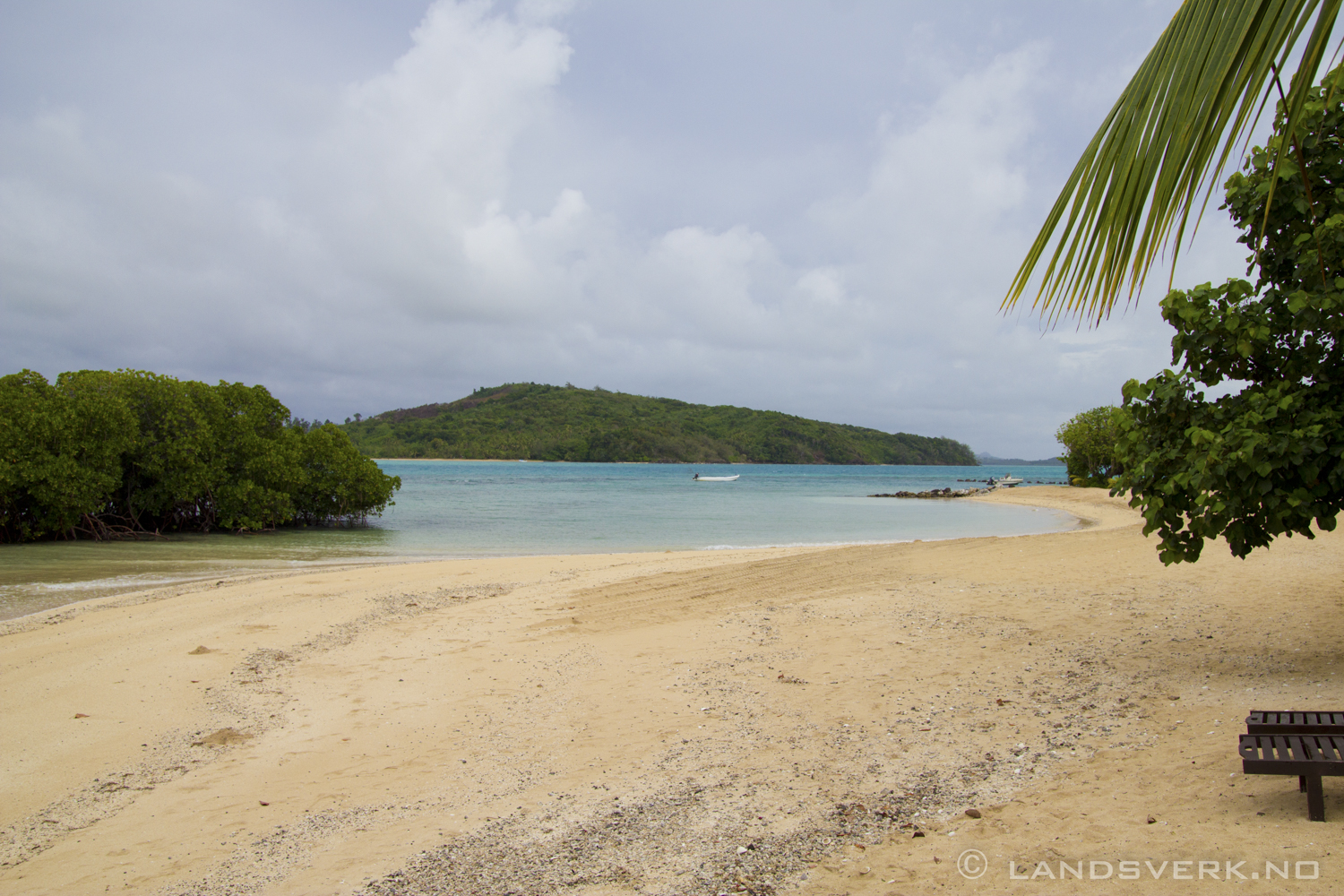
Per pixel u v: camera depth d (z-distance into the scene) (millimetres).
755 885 3488
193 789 5273
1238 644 7113
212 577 17031
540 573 15688
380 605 12180
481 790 4973
